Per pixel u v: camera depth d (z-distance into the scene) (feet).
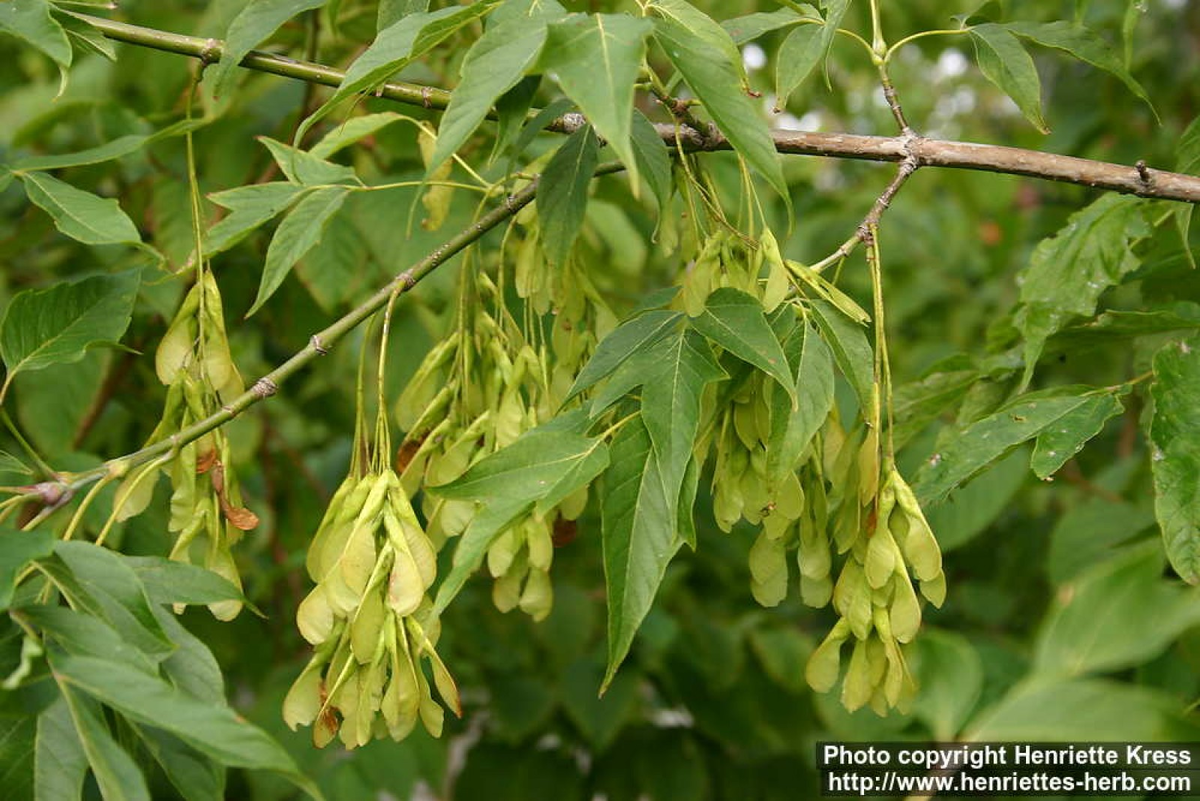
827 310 2.45
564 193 2.53
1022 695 2.07
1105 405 2.59
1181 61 5.49
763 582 2.48
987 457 2.58
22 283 3.50
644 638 4.43
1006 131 8.40
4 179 2.57
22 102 4.25
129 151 2.63
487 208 3.24
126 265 3.36
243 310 3.59
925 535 2.38
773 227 4.29
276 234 2.57
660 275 4.81
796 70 2.68
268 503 4.17
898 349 5.90
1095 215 2.90
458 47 3.20
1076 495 4.57
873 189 6.37
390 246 3.21
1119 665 2.08
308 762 3.49
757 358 2.37
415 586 2.37
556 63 2.19
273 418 4.43
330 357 3.94
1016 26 2.77
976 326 6.02
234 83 2.65
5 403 3.24
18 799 2.24
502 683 4.39
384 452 2.43
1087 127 5.37
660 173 2.54
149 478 2.49
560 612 4.33
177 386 2.52
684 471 2.35
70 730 2.24
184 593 2.37
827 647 2.42
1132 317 2.75
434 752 3.67
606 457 2.38
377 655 2.36
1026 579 4.92
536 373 2.56
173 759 2.34
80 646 2.22
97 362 3.23
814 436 2.47
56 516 3.04
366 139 3.25
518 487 2.37
